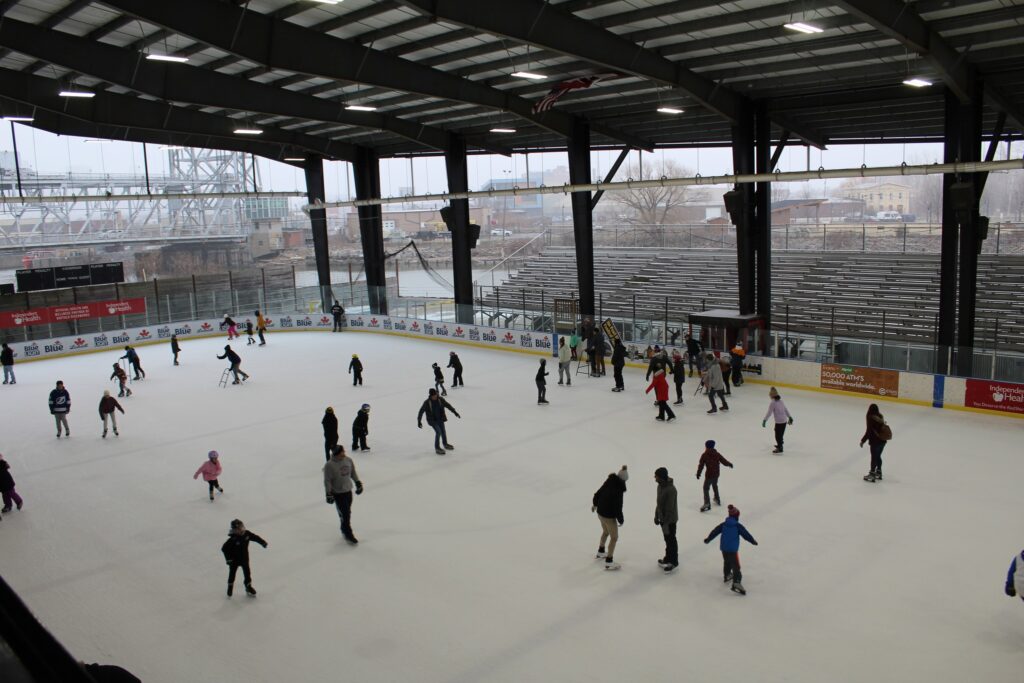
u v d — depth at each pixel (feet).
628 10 67.92
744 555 46.11
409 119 123.44
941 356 80.59
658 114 109.09
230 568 42.93
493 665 35.37
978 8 62.34
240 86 95.55
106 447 74.54
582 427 76.33
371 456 68.74
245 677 35.14
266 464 67.67
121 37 78.18
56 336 130.93
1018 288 122.21
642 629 38.06
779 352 94.84
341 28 75.41
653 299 152.15
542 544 48.91
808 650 35.70
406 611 40.81
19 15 70.90
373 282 155.84
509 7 62.90
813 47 74.38
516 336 122.52
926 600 40.16
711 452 52.95
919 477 59.06
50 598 43.91
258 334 147.54
